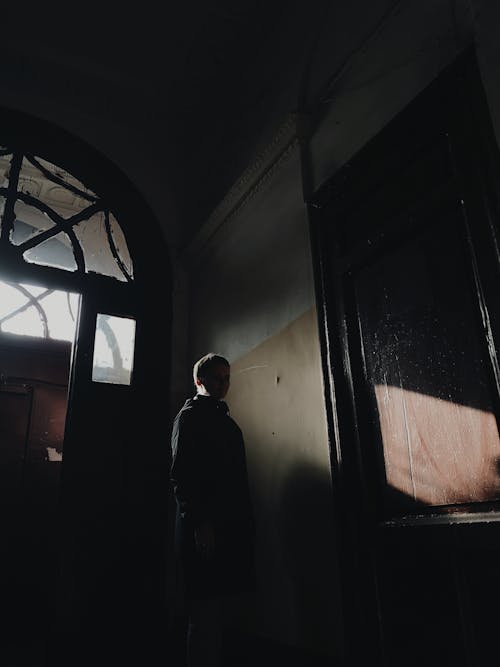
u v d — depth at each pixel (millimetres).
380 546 1847
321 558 2061
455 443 1640
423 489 1730
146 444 3238
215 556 1890
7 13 3207
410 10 2072
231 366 3025
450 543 1565
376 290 2068
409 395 1842
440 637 1572
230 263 3234
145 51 3475
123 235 3637
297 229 2592
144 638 2824
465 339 1655
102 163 3680
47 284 3252
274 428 2529
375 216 2139
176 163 3990
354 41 2391
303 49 2785
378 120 2172
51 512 3904
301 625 2102
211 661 1795
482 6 1630
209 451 2076
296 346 2461
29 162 3455
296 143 2676
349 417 2084
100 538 2930
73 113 3646
